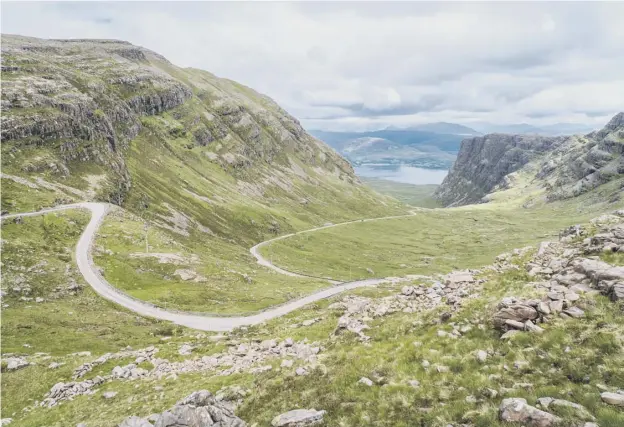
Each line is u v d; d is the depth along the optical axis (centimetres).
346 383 2138
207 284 11269
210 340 5488
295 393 2211
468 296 3006
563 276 2608
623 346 1727
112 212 14712
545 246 3609
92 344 6169
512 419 1445
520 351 1955
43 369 4562
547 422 1388
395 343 2520
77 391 3784
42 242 10462
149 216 19250
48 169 16050
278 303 10225
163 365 4097
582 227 3772
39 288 8156
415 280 12744
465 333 2362
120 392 3481
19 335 6103
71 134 19138
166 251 12962
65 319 7112
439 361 2112
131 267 10869
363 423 1741
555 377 1708
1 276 7981
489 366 1922
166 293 9662
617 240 2802
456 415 1622
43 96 19862
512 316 2269
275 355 3450
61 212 12962
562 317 2127
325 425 1803
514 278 3033
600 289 2233
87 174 18025
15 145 16025
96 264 10244
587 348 1806
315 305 9531
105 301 8525
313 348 3034
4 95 18262
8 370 4581
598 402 1452
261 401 2253
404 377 2044
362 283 13412
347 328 3284
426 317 2861
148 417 2158
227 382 2884
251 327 7006
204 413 1942
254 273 15325
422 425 1633
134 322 7650
